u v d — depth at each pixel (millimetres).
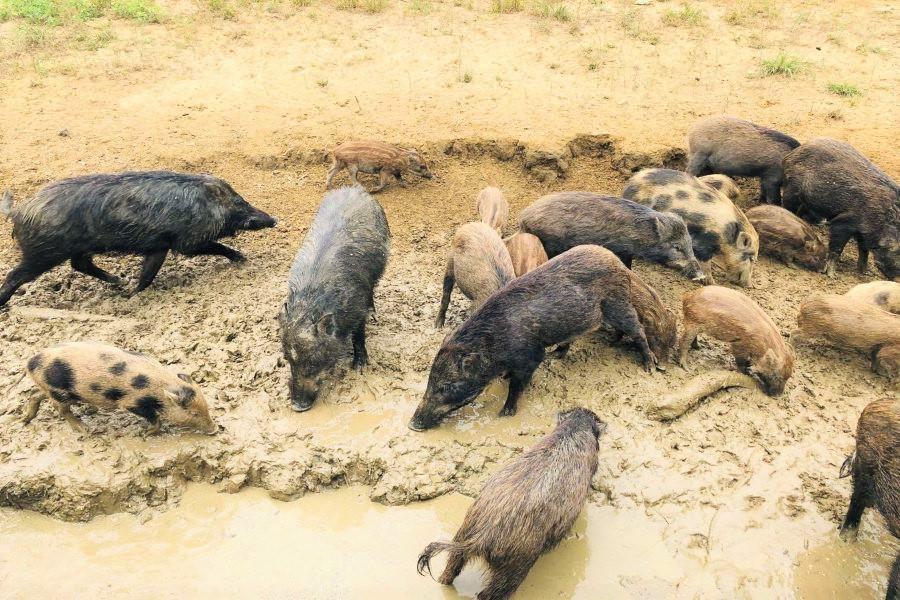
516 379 5656
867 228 6676
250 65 8742
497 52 9062
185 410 5453
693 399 5715
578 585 5105
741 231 6512
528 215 6402
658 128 7832
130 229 6215
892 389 5887
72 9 9711
